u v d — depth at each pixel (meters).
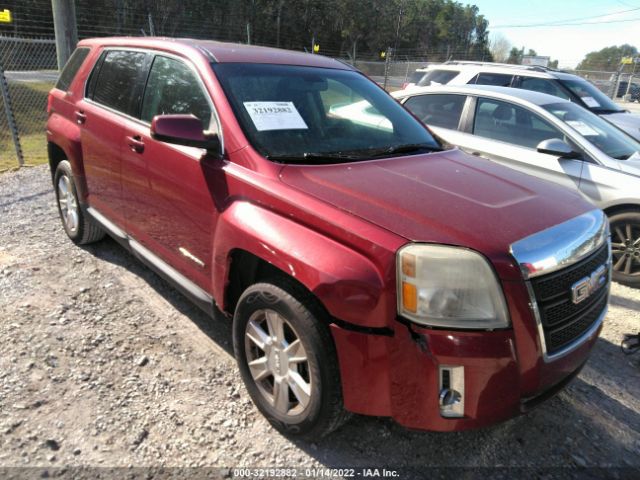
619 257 5.01
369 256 2.19
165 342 3.38
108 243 4.94
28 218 5.61
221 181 2.83
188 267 3.20
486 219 2.35
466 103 6.27
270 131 2.97
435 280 2.10
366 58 64.31
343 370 2.27
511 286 2.14
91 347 3.26
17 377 2.93
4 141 10.74
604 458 2.65
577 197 2.93
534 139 5.59
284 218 2.50
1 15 17.19
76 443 2.49
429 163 3.14
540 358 2.25
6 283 4.00
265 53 3.60
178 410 2.77
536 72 9.55
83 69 4.53
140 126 3.56
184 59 3.38
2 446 2.44
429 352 2.10
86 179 4.35
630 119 8.70
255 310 2.62
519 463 2.57
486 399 2.16
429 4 87.56
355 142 3.24
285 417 2.57
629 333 3.97
